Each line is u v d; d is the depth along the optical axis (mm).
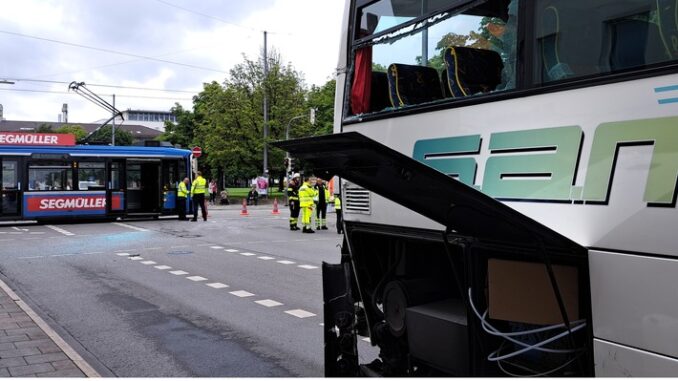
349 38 4750
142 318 7121
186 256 12594
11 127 108188
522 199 2779
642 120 2262
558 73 2684
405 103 3914
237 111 39125
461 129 3275
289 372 5191
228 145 39219
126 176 22375
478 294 2951
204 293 8609
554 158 2633
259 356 5641
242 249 13852
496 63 3143
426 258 3846
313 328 6656
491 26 3193
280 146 3203
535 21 2834
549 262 2477
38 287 9070
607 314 2318
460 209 2754
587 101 2494
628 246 2254
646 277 2180
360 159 2871
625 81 2336
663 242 2131
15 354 5336
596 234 2383
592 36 2525
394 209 3926
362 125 4348
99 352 5777
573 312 2506
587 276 2410
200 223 21672
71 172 21109
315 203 19766
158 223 21484
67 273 10359
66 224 20812
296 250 13695
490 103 3055
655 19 2277
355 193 4387
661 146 2180
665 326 2109
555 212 2590
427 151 3564
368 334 4406
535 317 2664
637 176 2248
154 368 5293
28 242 15055
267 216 26188
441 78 3629
